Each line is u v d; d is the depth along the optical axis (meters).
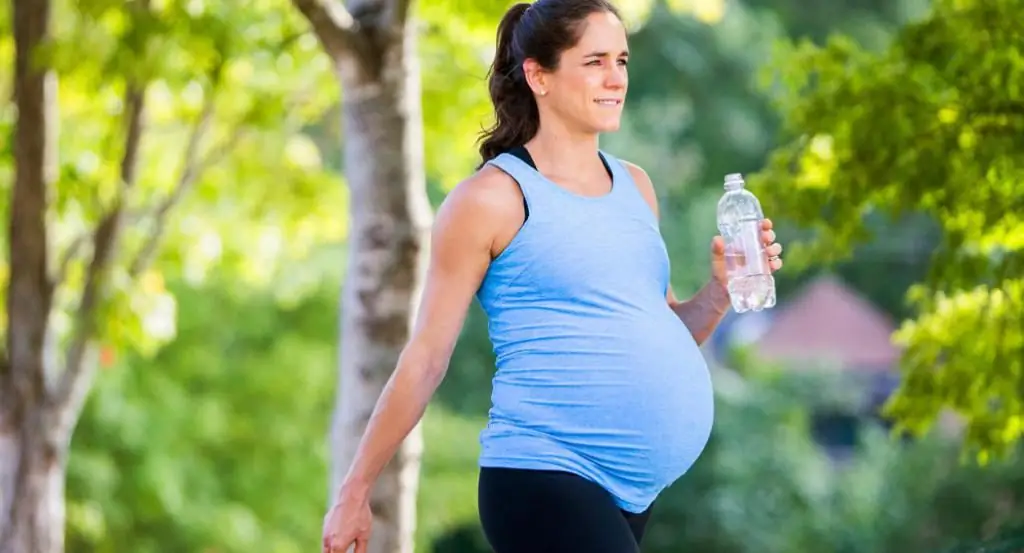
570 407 8.98
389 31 15.60
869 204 16.98
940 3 16.30
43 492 22.64
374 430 9.10
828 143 17.47
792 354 60.75
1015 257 16.33
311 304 39.62
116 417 36.09
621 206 9.22
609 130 9.22
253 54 21.34
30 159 21.80
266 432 38.25
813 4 64.25
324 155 44.16
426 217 16.08
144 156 27.00
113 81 20.34
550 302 9.05
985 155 15.56
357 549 9.19
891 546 45.66
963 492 45.12
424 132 25.28
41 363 22.52
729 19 60.75
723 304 10.27
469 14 20.86
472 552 52.28
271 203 27.83
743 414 48.09
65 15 23.91
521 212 9.06
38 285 22.38
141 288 23.14
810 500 46.66
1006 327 17.08
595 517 8.91
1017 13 15.62
